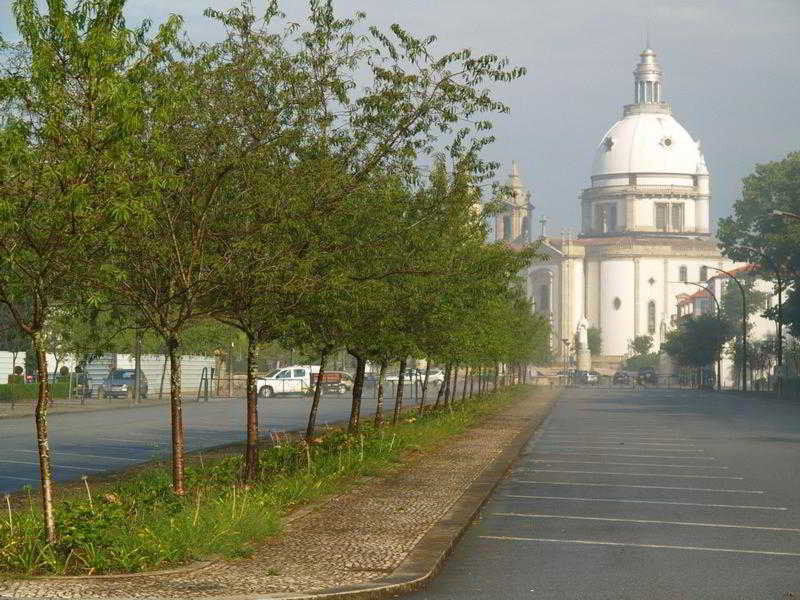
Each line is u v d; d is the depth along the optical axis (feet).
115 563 35.47
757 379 337.11
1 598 31.32
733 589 35.58
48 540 37.01
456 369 143.74
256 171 49.80
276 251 50.85
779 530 48.21
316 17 52.60
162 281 50.75
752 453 90.07
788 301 278.67
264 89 51.08
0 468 71.87
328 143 54.03
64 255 37.88
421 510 50.14
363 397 226.79
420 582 35.14
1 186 35.01
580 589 35.37
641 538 45.83
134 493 51.31
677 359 427.74
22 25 36.47
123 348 182.29
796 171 330.54
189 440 99.40
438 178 63.31
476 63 55.26
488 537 45.62
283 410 165.17
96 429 112.98
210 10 51.13
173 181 38.58
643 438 108.58
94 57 35.91
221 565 36.60
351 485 59.36
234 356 279.90
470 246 78.43
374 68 55.36
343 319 63.00
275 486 52.80
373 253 58.18
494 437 100.32
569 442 101.81
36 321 37.68
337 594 32.40
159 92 38.75
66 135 35.96
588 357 634.02
